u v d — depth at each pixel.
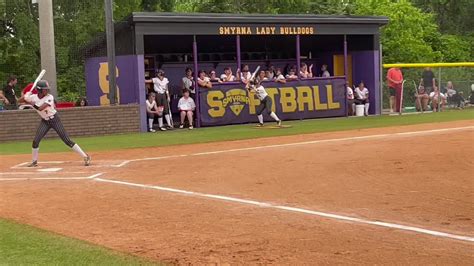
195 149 15.50
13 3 33.28
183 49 25.59
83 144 17.72
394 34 38.78
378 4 39.47
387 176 10.17
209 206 8.44
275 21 23.88
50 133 19.78
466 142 14.27
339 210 7.94
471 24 50.34
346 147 14.19
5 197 9.53
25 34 33.28
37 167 12.86
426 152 12.73
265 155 13.44
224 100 23.23
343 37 27.56
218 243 6.51
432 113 27.09
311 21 24.72
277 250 6.18
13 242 6.66
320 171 10.92
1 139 19.23
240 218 7.68
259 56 27.55
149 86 23.95
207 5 37.44
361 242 6.41
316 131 19.53
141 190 9.83
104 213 8.19
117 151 15.66
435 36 44.31
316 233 6.84
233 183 10.16
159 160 13.46
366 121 23.23
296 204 8.40
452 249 6.08
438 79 28.92
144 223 7.55
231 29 23.08
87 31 34.31
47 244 6.55
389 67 27.48
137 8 38.88
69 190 10.04
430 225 7.03
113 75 21.53
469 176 9.91
